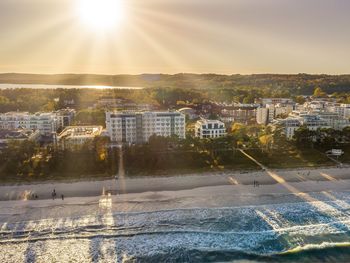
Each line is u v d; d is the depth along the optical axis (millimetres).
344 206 119375
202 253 91062
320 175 151000
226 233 100500
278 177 147750
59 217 109250
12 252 90375
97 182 139375
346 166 162750
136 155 158750
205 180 143125
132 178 144125
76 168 148625
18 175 143625
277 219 109188
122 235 98875
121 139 190500
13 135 178000
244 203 120875
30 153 158250
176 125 195250
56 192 129250
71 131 197750
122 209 115062
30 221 106562
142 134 193500
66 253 90125
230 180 143625
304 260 88875
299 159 169625
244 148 179125
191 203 120312
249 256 90312
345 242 96688
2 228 102188
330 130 192500
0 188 132625
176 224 105250
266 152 174875
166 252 91188
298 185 139125
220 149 171000
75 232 100188
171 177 146125
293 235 99938
